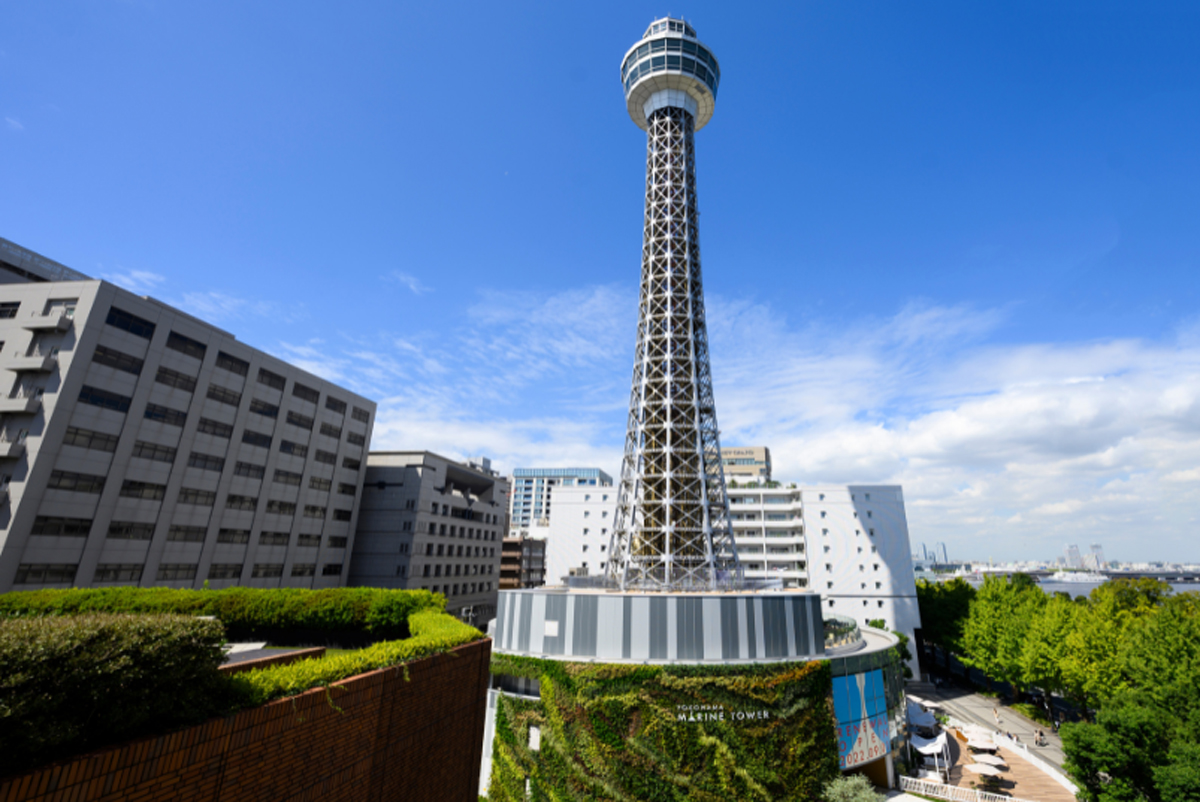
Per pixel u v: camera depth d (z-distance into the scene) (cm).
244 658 1914
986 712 6494
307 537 7338
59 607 2569
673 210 6769
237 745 928
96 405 4981
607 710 3603
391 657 1435
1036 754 4953
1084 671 5022
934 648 9819
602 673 3672
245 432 6494
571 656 3872
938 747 4475
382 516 8694
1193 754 3059
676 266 6550
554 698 3741
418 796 1513
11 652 678
